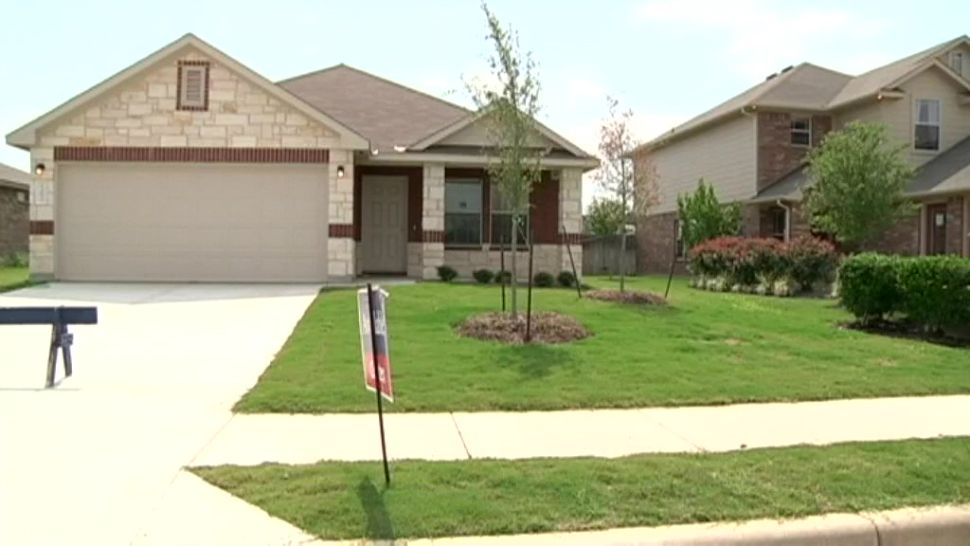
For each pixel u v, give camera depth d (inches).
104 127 693.3
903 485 205.2
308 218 709.3
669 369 356.2
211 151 695.1
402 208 819.4
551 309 519.5
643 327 466.3
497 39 541.0
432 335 423.8
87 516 183.0
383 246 820.0
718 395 313.4
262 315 508.1
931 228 857.5
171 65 693.3
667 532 175.5
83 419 268.5
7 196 1130.0
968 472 216.5
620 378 336.5
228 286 674.2
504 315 456.1
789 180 989.8
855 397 318.0
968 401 313.0
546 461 225.1
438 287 662.5
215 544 168.4
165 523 178.9
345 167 700.0
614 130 1007.6
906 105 928.9
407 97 927.0
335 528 174.9
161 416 274.4
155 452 232.4
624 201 737.6
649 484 203.9
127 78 685.3
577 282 667.4
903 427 272.1
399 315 490.6
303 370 342.3
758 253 770.8
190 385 323.0
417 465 219.3
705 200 1027.9
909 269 482.3
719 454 234.7
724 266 819.4
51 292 616.1
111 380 330.6
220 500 192.5
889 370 368.2
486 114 464.8
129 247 705.6
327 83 952.9
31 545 167.5
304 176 708.0
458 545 168.2
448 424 269.6
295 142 698.2
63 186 701.3
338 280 701.9
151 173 704.4
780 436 259.0
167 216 706.8
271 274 709.3
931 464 223.5
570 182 796.0
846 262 529.3
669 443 248.8
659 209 1264.8
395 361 359.6
